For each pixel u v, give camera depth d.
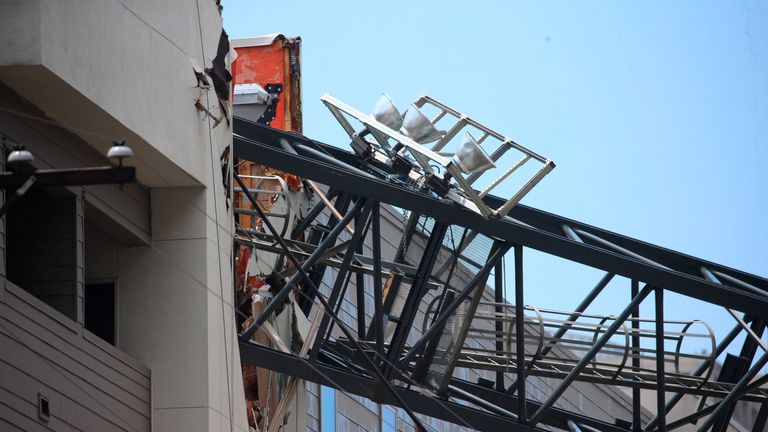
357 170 58.69
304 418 68.75
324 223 83.38
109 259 45.31
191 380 44.31
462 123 58.44
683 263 65.06
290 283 56.06
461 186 56.09
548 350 64.94
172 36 43.94
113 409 41.19
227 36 49.78
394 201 56.53
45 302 39.91
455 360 60.34
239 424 48.44
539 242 58.22
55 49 35.84
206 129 46.41
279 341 57.31
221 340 46.72
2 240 35.31
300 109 76.94
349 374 58.59
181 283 45.03
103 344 41.19
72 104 37.91
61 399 37.66
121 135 40.34
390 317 58.22
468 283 59.03
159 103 42.25
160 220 45.56
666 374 65.81
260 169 67.81
